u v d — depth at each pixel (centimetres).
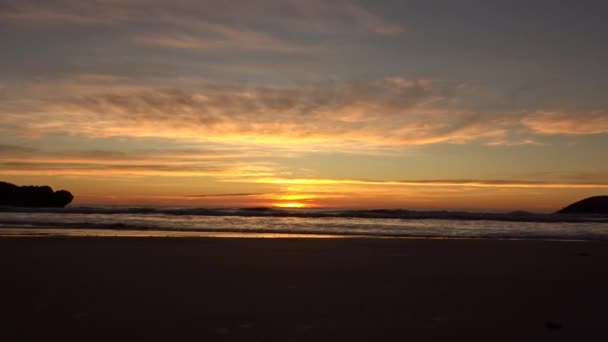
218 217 3391
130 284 770
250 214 3881
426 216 3672
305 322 553
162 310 601
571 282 830
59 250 1202
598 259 1148
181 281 802
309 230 2341
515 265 1034
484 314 601
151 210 3950
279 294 707
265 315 582
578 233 2231
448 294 721
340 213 4016
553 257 1181
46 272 875
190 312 593
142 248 1275
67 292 703
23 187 5719
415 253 1243
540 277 879
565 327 545
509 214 3894
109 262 1009
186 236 1780
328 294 712
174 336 491
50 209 4050
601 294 730
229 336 494
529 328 539
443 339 495
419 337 500
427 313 603
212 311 598
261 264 1006
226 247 1330
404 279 847
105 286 751
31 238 1477
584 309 632
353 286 776
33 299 654
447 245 1466
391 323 554
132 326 526
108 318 558
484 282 823
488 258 1152
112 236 1630
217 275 866
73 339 477
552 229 2508
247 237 1752
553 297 705
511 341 491
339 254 1202
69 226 2280
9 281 784
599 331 530
